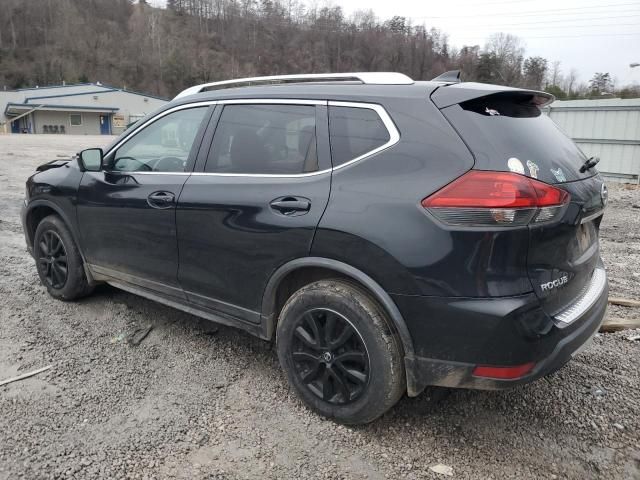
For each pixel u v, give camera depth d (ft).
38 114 190.90
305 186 9.40
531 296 7.93
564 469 8.46
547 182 8.10
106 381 10.88
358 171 8.93
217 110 11.27
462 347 8.02
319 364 9.51
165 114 12.25
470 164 7.98
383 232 8.33
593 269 10.05
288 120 10.09
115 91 205.77
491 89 8.94
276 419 9.71
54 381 10.84
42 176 14.88
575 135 45.47
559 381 11.04
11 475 8.16
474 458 8.71
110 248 12.94
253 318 10.43
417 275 8.11
